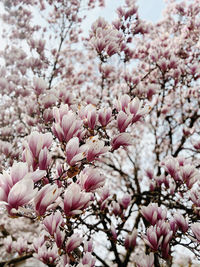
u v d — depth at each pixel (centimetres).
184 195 243
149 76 654
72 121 135
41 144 119
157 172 584
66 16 824
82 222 182
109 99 550
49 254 139
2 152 342
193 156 557
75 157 125
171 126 671
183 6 723
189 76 516
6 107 602
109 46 276
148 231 165
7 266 141
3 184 94
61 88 307
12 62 752
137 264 162
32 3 827
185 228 179
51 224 131
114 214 234
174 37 723
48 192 100
